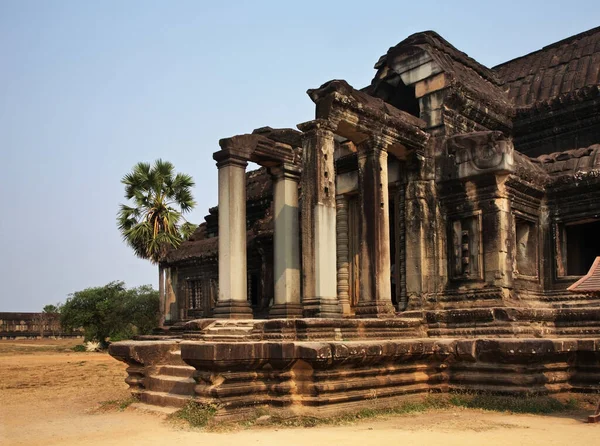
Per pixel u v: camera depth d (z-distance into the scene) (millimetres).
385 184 13906
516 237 15297
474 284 14086
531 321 12984
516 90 18844
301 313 15484
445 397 11727
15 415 11750
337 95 12727
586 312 12844
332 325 11188
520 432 8898
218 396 9695
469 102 15836
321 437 8555
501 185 13898
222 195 14453
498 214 13820
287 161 15828
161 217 32750
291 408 9836
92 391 15516
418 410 10930
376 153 13820
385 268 13570
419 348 11547
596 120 16344
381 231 13625
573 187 14766
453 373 12039
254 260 21641
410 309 14469
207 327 13062
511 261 13969
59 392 15547
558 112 16891
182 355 10047
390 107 14461
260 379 10219
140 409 11477
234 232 14219
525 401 10891
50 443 8773
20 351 41062
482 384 11625
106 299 42375
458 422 9781
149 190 33594
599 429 9133
